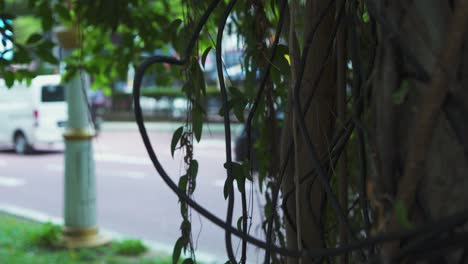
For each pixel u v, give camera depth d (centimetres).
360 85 146
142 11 416
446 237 103
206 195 978
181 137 176
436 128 109
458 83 103
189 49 152
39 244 688
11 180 1341
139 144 2023
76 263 615
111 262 622
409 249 104
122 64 442
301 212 174
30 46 364
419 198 110
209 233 734
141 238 769
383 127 112
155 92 2439
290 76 175
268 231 169
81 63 412
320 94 174
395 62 112
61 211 984
